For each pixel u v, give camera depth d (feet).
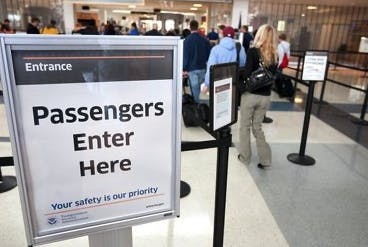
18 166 2.93
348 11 48.26
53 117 2.97
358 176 10.03
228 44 11.30
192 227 7.11
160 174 3.60
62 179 3.17
